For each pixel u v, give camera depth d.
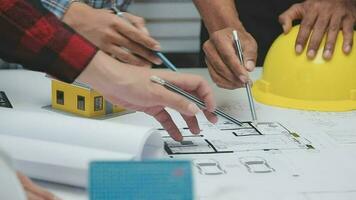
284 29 1.17
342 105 1.07
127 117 0.99
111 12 0.98
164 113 0.86
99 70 0.75
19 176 0.58
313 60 1.09
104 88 0.77
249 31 1.63
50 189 0.70
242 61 1.03
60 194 0.69
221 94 1.15
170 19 1.90
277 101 1.10
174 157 0.81
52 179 0.71
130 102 0.79
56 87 1.00
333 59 1.09
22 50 0.73
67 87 0.98
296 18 1.20
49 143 0.73
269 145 0.87
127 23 0.93
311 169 0.77
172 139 0.88
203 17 1.24
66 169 0.69
